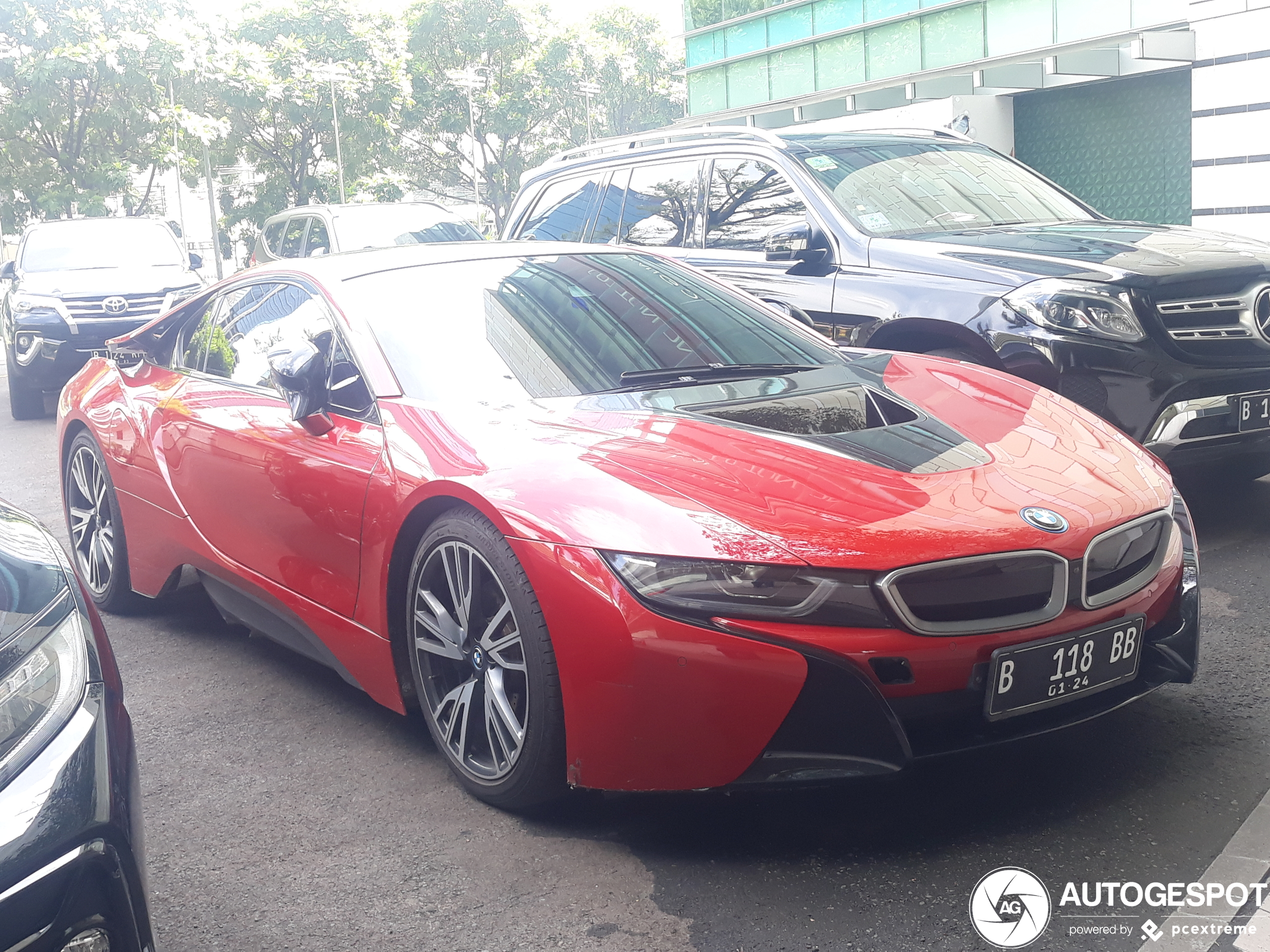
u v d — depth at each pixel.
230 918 2.25
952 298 4.48
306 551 3.14
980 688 2.25
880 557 2.19
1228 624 3.56
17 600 1.75
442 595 2.76
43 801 1.48
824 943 2.04
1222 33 13.45
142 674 3.73
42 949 1.42
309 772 2.90
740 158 5.80
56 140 37.62
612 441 2.62
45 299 10.73
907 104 18.28
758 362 3.25
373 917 2.22
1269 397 4.27
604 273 3.60
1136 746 2.75
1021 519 2.33
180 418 3.76
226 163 46.44
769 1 21.86
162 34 37.12
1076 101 16.78
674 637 2.19
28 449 8.87
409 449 2.80
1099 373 4.13
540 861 2.38
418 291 3.36
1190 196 15.58
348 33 49.03
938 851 2.32
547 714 2.38
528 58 58.06
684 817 2.52
